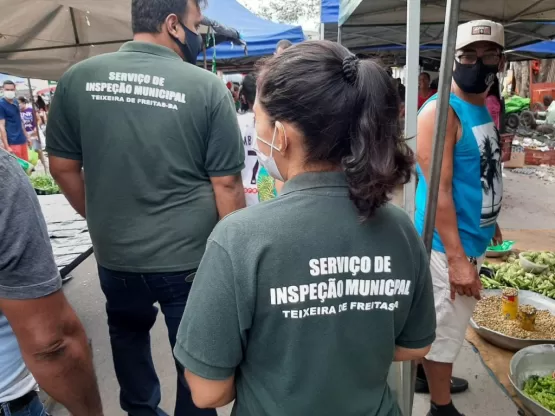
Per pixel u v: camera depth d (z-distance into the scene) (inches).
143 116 67.7
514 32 177.0
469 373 112.0
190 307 36.7
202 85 70.0
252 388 38.3
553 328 125.1
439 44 259.1
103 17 149.9
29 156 370.6
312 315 35.6
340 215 36.3
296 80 35.1
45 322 41.2
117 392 106.4
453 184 82.3
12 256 38.2
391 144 35.4
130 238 71.6
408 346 44.7
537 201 286.5
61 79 71.6
